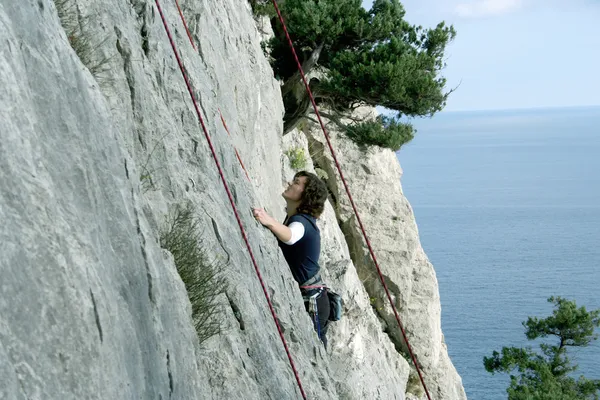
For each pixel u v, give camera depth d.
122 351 2.95
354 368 12.04
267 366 5.56
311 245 7.19
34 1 3.18
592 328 37.44
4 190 2.44
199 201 5.73
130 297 3.28
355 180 29.64
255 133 12.49
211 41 9.42
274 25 26.95
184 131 6.18
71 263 2.66
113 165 3.52
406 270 29.47
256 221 7.02
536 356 38.62
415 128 25.92
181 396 3.67
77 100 3.29
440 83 24.61
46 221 2.60
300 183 7.19
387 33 24.67
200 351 4.79
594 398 37.47
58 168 2.93
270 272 6.68
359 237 29.52
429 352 29.16
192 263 4.93
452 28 24.67
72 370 2.53
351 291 14.10
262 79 14.26
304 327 7.03
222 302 5.36
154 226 3.97
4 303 2.28
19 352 2.29
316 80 25.36
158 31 6.27
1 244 2.32
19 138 2.61
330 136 29.38
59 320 2.52
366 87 24.20
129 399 2.93
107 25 5.16
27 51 2.96
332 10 24.34
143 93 5.38
